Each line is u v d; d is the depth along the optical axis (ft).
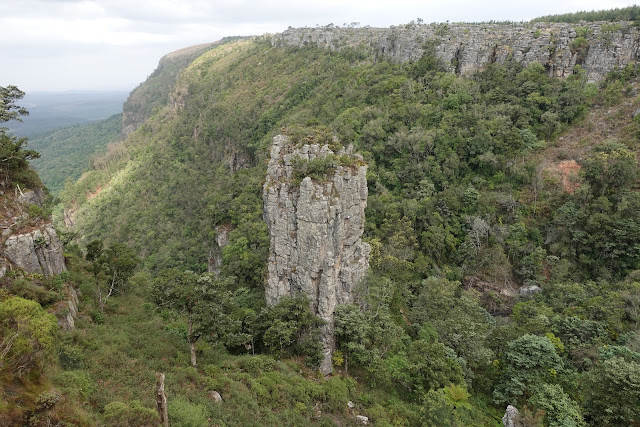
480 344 140.05
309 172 128.98
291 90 433.07
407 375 123.75
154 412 65.82
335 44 502.38
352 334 126.41
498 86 282.77
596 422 108.06
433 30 378.32
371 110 293.64
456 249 224.33
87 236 375.86
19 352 61.41
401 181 257.34
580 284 192.54
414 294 185.78
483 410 123.44
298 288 131.95
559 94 267.39
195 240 314.35
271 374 106.63
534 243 217.97
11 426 51.80
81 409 64.75
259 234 213.05
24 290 93.97
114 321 122.93
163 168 435.94
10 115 137.28
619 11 335.06
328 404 106.83
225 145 420.36
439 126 267.39
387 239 215.92
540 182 230.27
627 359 119.34
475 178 245.04
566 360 135.85
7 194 115.24
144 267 300.81
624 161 209.87
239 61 615.16
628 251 193.77
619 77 265.75
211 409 84.28
